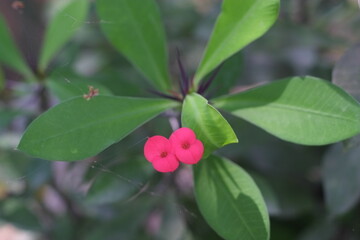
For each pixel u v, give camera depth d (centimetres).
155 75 38
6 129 48
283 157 52
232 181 34
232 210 33
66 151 32
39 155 31
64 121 32
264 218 33
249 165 53
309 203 50
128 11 36
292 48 54
